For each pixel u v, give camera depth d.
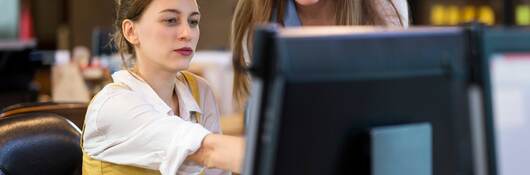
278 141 0.82
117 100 1.21
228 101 4.18
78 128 1.69
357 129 0.87
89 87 3.70
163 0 1.25
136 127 1.17
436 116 0.92
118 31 1.35
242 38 1.57
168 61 1.27
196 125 1.13
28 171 1.58
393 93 0.89
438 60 0.91
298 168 0.85
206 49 5.93
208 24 6.41
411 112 0.90
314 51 0.84
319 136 0.85
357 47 0.86
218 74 4.32
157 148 1.14
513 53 0.90
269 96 0.82
